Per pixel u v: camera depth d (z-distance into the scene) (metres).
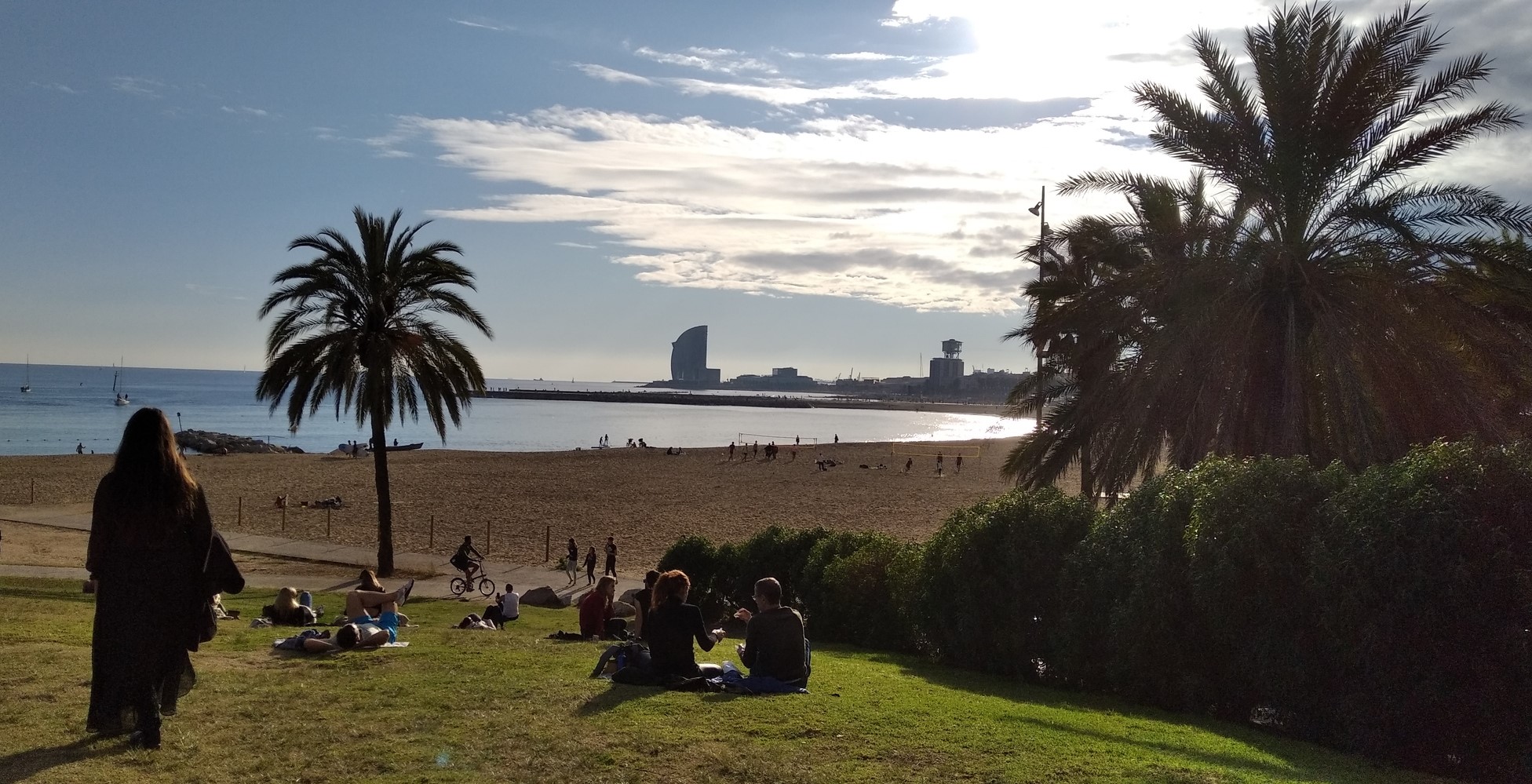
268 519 40.25
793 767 5.52
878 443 112.88
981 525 11.58
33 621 11.00
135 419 5.46
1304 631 8.51
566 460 77.56
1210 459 10.22
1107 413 17.38
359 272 26.92
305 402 26.88
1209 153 16.45
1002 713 7.61
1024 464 19.28
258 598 20.00
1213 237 16.25
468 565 23.75
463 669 8.33
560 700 7.01
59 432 113.00
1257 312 15.53
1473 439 8.49
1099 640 10.26
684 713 6.70
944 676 10.77
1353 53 15.41
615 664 8.18
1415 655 7.72
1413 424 14.62
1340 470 9.15
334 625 12.24
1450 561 7.55
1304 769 6.64
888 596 14.20
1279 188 16.14
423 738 5.93
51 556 26.59
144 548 5.39
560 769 5.39
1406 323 14.51
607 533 37.19
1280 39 15.76
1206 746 7.11
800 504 48.59
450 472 64.88
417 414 28.20
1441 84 15.45
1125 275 17.38
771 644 7.88
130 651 5.38
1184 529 9.52
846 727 6.47
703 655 11.40
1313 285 15.06
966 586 11.48
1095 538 10.52
